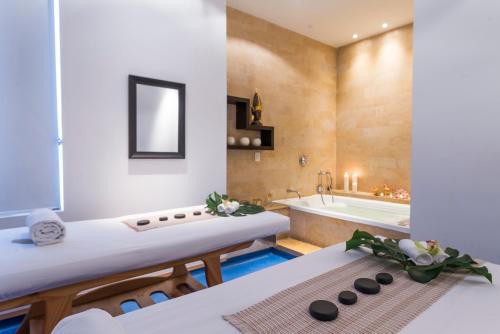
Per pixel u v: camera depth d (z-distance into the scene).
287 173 3.92
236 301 0.86
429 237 2.19
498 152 1.88
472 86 1.97
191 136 2.56
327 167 4.40
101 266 1.22
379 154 4.04
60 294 1.18
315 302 0.81
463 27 2.00
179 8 2.46
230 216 1.89
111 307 1.65
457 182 2.05
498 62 1.86
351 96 4.33
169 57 2.41
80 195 2.05
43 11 2.00
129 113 2.22
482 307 0.83
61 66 1.95
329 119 4.41
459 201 2.04
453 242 2.07
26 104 1.95
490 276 0.97
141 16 2.27
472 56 1.96
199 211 1.96
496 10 1.86
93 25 2.07
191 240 1.48
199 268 2.74
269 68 3.68
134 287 1.85
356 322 0.75
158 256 1.37
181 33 2.47
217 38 2.69
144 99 2.29
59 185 2.08
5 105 1.88
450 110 2.06
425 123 2.19
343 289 0.94
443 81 2.09
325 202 4.19
